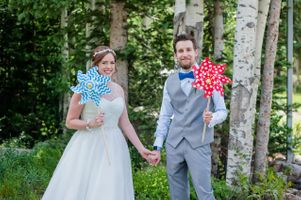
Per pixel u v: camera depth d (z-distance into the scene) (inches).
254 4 222.8
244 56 224.8
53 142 315.3
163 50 332.5
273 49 259.1
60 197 159.3
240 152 227.9
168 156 168.6
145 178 224.5
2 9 432.5
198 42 271.4
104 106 158.7
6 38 444.1
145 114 307.0
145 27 380.5
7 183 222.2
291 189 281.3
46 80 450.9
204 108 163.5
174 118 167.8
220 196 219.6
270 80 260.7
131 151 289.1
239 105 227.1
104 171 157.5
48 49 446.6
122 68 313.6
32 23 439.5
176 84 165.6
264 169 262.2
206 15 346.9
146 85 328.5
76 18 316.2
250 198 222.1
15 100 456.8
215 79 158.6
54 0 272.8
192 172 164.4
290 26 329.1
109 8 315.3
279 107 319.3
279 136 312.5
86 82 154.3
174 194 171.3
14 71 453.4
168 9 352.2
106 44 320.5
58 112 444.8
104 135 159.5
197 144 163.2
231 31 362.6
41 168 257.4
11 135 444.1
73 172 159.5
